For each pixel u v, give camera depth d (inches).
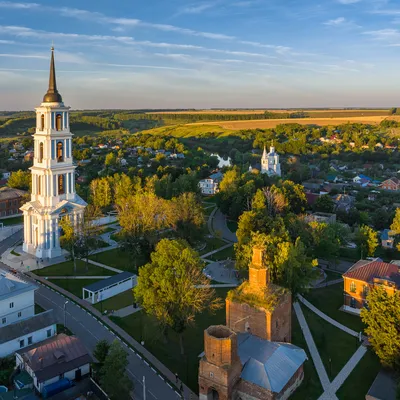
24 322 2511.1
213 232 5044.3
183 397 2075.5
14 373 2218.3
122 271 3703.3
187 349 2500.0
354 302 2972.4
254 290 2217.0
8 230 4899.1
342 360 2394.2
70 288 3334.2
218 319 2842.0
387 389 2020.2
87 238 3826.3
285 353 2041.1
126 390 1990.7
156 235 3927.2
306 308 3048.7
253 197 5270.7
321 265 3956.7
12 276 2883.9
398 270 2923.2
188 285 2401.6
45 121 3880.4
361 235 4106.8
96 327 2731.3
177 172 7785.4
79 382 2172.7
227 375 1819.6
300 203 5502.0
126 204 4296.3
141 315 2898.6
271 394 1829.5
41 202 3996.1
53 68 3860.7
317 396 2069.4
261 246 2234.3
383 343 2127.2
